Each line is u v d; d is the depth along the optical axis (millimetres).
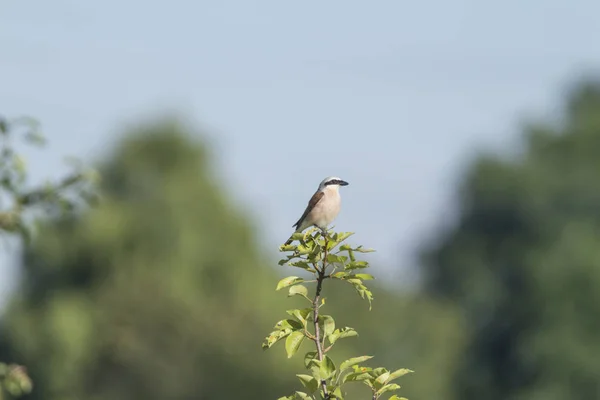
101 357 45094
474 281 68062
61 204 11766
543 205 67812
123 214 48281
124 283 46031
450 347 54812
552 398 56188
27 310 46438
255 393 44094
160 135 52219
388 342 50219
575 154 69750
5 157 11500
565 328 57781
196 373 44156
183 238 47969
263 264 49250
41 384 45156
